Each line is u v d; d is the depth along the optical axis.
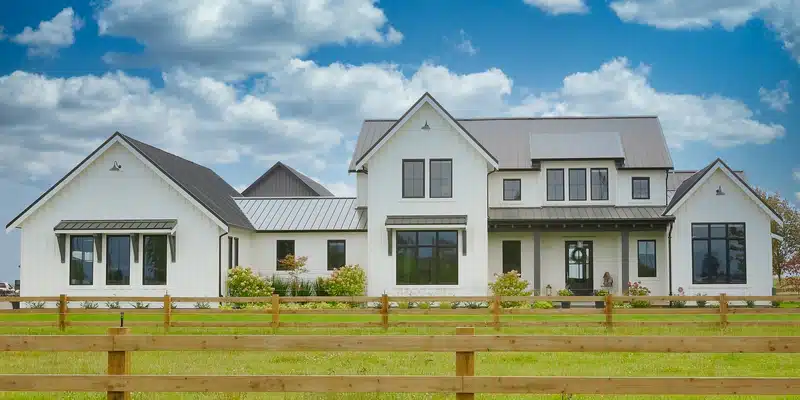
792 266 39.38
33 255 31.08
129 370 8.99
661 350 8.48
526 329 21.53
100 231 30.50
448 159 31.66
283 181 51.72
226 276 31.66
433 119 31.80
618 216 32.47
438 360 15.43
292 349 8.68
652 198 33.78
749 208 31.27
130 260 30.98
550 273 33.81
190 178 33.50
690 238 31.45
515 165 34.16
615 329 21.16
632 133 35.47
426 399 10.93
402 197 31.69
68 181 31.09
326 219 34.59
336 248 33.97
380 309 21.83
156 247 31.08
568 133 35.41
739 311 21.64
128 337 8.73
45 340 8.67
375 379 8.44
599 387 8.30
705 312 21.72
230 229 31.62
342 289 31.47
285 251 34.28
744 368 14.32
